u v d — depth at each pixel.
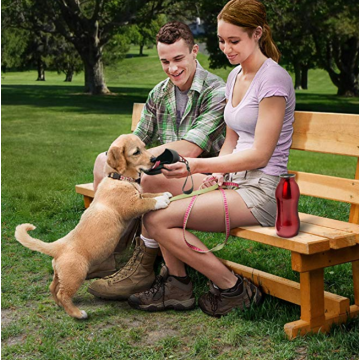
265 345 3.20
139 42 46.75
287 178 3.14
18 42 50.25
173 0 30.36
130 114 20.08
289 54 29.92
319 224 3.49
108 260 4.32
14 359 3.19
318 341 3.15
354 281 3.57
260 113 3.37
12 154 10.32
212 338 3.32
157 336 3.39
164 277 3.80
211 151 4.17
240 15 3.35
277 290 3.63
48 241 5.14
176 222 3.49
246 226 3.48
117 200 3.75
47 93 34.00
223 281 3.56
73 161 9.45
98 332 3.48
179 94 4.18
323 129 3.72
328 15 26.75
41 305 3.85
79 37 33.16
